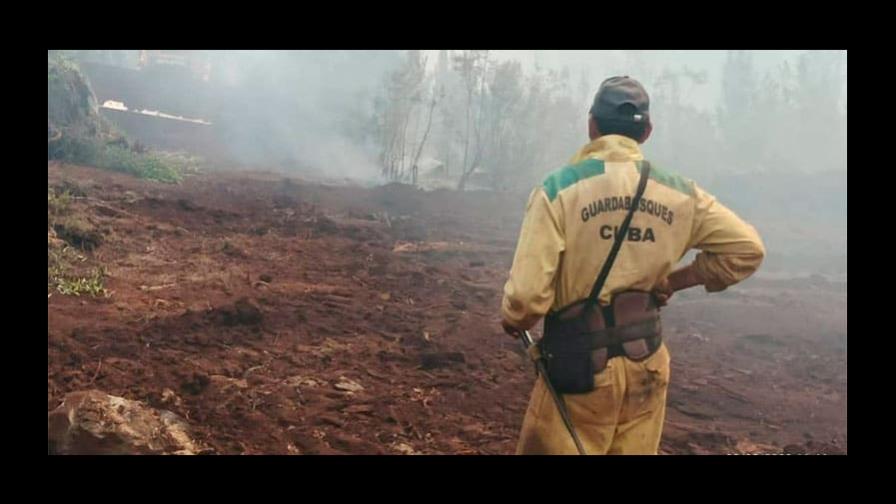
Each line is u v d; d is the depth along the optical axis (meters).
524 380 6.91
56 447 4.54
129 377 5.85
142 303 8.05
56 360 5.96
